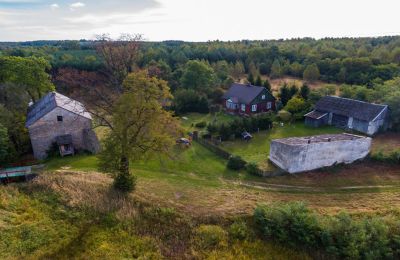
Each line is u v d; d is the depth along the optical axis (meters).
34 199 21.77
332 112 47.72
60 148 35.97
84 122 37.28
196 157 37.38
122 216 21.45
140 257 18.41
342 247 19.75
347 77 74.62
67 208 21.44
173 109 55.03
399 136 43.06
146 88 23.02
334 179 31.34
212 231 21.12
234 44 136.62
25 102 40.47
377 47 101.19
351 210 24.75
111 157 23.53
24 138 36.81
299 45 117.62
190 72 63.59
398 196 27.64
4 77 42.22
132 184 25.27
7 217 19.44
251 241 20.88
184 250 19.67
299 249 20.36
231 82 70.88
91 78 52.47
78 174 28.14
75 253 18.05
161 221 21.77
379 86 53.34
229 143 41.62
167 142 24.16
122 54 39.81
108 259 17.83
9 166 32.78
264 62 94.62
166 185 28.95
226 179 31.77
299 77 86.44
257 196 27.48
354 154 34.75
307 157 32.47
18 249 17.36
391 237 20.39
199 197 26.53
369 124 43.25
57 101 37.06
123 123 22.98
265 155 37.25
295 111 51.41
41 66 44.97
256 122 46.00
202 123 49.03
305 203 23.83
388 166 33.81
